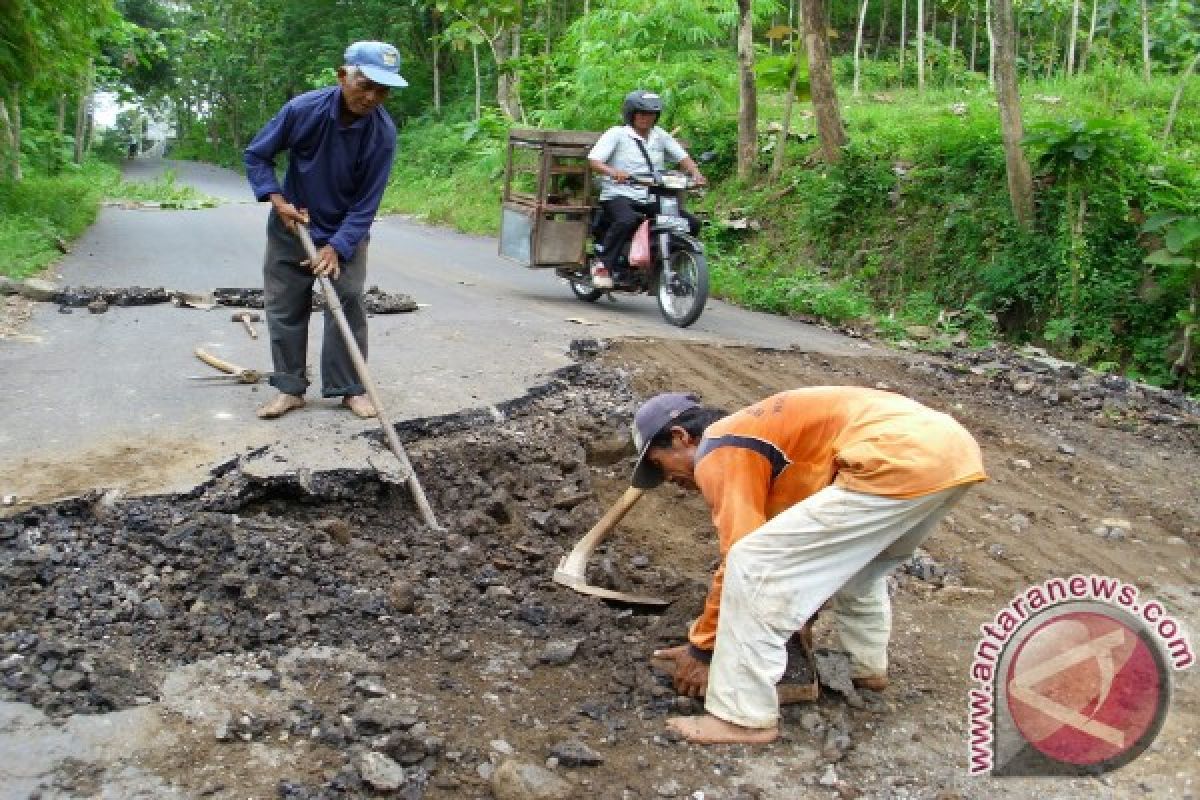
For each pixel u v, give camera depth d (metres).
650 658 3.91
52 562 4.03
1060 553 5.50
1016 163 9.95
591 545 4.48
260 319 7.76
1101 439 7.39
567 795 3.09
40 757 3.07
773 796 3.23
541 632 4.11
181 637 3.73
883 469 3.22
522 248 9.83
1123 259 9.48
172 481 4.72
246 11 43.47
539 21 21.17
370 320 8.05
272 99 42.97
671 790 3.20
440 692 3.61
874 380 8.13
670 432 3.68
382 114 5.36
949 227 10.84
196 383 6.09
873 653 3.85
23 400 5.65
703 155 14.39
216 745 3.20
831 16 25.23
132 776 3.04
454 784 3.13
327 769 3.12
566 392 6.60
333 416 5.66
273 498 4.85
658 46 15.51
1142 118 12.70
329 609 4.02
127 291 8.19
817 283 10.92
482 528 4.93
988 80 18.75
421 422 5.67
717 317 9.98
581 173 9.67
